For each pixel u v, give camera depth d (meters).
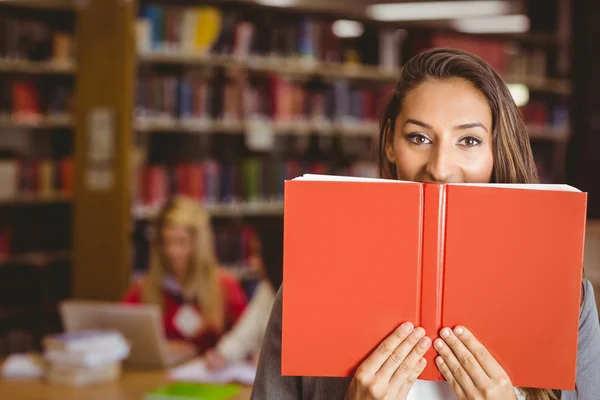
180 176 5.16
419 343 1.10
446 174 1.19
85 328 3.09
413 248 1.11
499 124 1.22
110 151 4.88
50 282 5.38
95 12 4.91
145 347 3.05
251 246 5.46
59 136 5.55
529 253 1.09
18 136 5.48
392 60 6.11
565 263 1.09
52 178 5.32
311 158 5.96
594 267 4.33
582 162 7.24
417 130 1.21
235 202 5.42
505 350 1.10
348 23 6.18
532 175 1.26
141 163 5.20
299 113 5.64
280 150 5.98
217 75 5.41
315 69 5.71
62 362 2.84
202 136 5.51
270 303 3.45
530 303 1.10
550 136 7.16
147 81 4.99
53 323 5.39
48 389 2.77
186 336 3.57
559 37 7.26
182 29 5.07
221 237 5.35
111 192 4.89
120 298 4.87
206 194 5.28
